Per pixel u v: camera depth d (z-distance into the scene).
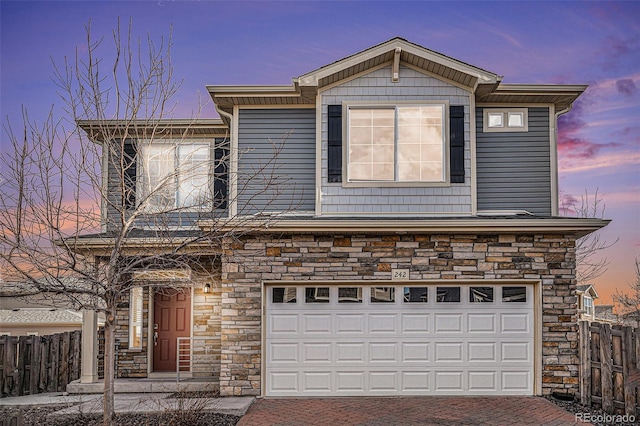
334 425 8.84
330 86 12.16
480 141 12.60
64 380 13.08
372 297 11.16
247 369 10.95
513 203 12.45
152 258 8.46
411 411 9.70
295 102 12.51
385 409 9.86
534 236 11.09
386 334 11.09
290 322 11.12
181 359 13.17
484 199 12.46
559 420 9.09
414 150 12.01
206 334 13.01
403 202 11.78
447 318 11.09
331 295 11.18
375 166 11.98
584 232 11.05
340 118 12.04
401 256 11.09
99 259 11.66
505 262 11.04
